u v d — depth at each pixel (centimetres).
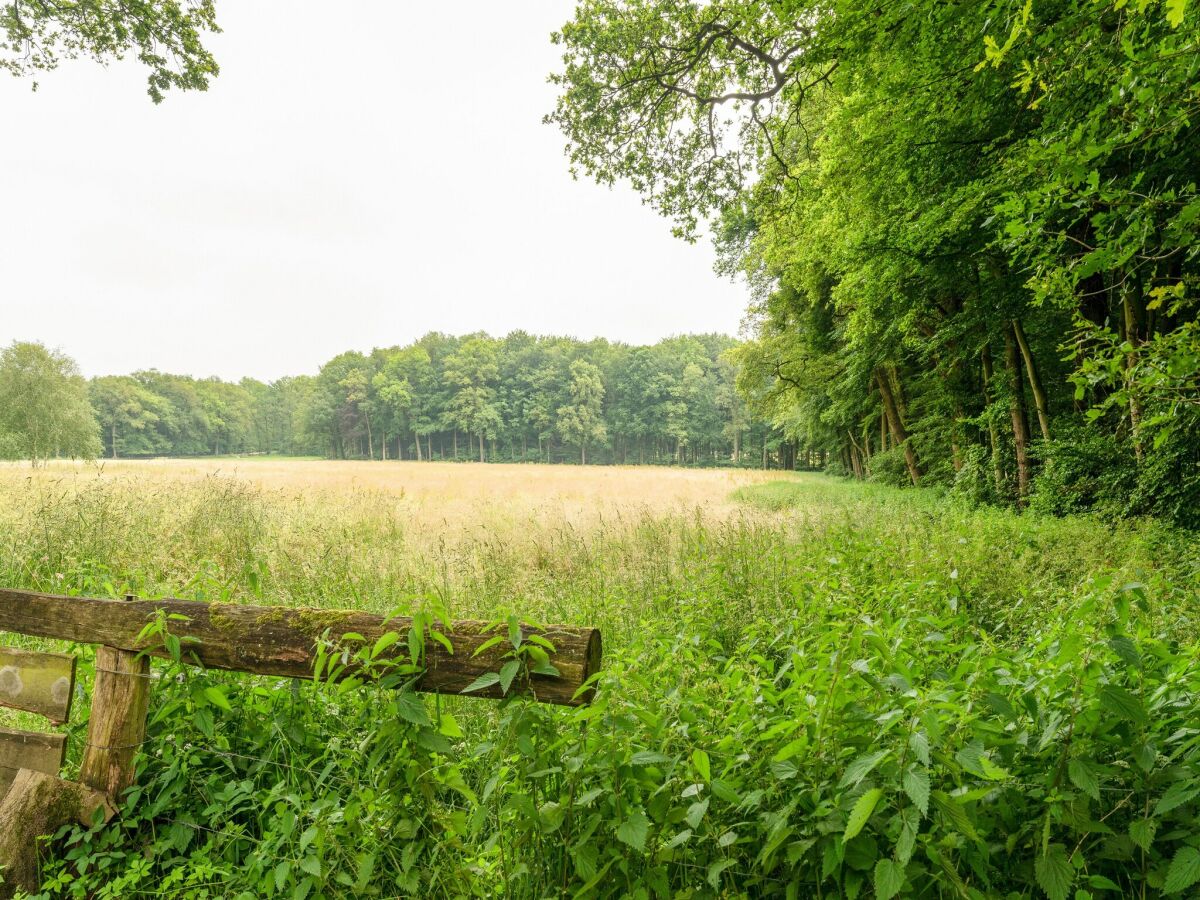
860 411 2848
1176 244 454
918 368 2427
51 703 265
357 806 212
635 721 201
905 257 1195
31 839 245
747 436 9425
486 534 1077
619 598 571
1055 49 517
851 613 382
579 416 10988
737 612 529
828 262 1575
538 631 206
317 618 239
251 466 5369
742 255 2547
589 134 1233
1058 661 208
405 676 218
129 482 1370
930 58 858
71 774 285
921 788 156
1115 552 702
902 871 153
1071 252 857
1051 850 167
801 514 1244
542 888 197
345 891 215
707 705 259
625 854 188
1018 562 619
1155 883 168
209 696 259
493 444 11700
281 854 235
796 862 185
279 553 726
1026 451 1427
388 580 664
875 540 724
